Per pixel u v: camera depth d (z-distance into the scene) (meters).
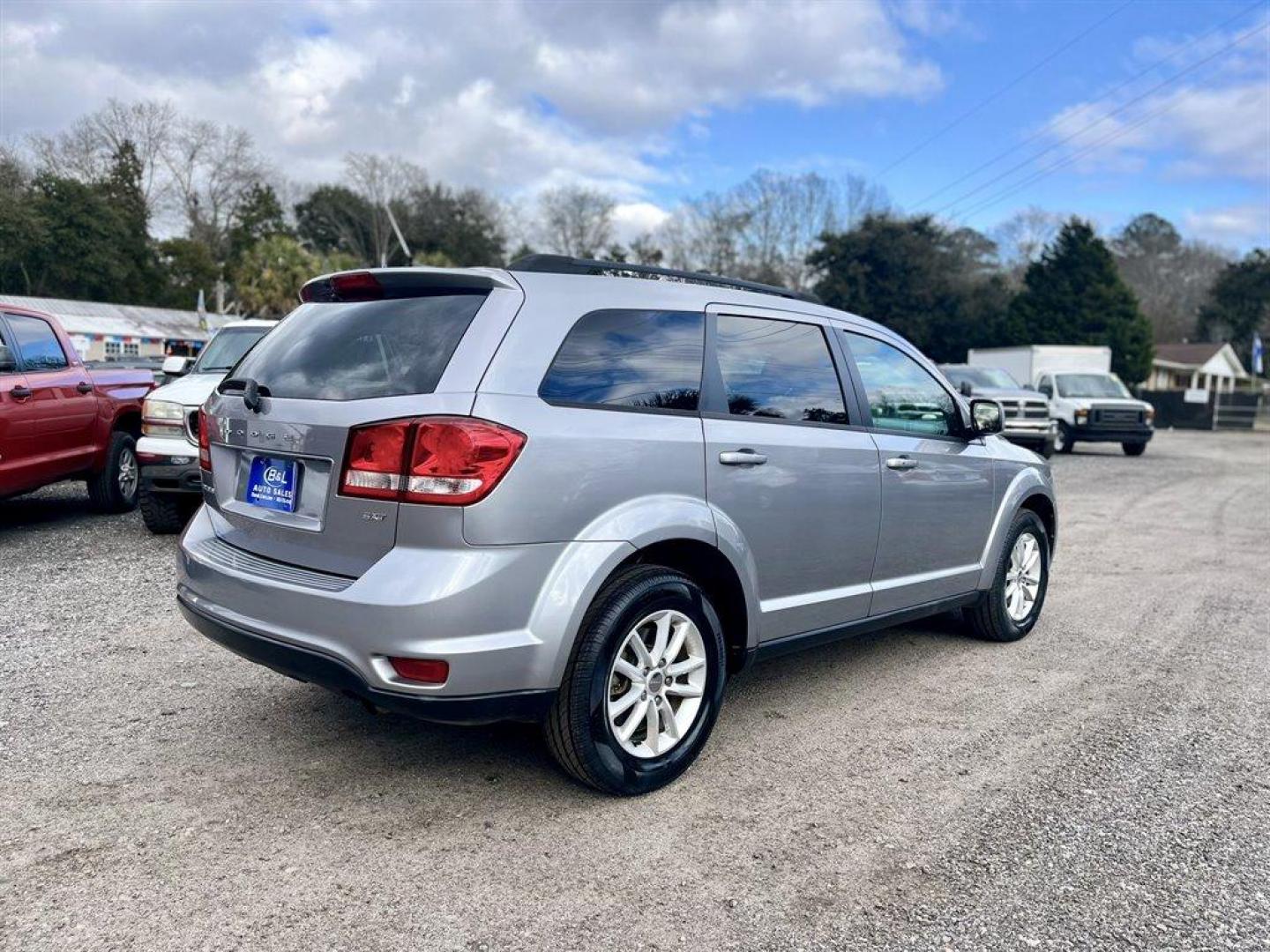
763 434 3.58
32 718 3.77
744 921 2.49
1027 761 3.59
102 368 8.59
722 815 3.08
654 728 3.22
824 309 4.19
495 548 2.74
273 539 3.10
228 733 3.66
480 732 3.73
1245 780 3.45
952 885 2.70
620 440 3.05
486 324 2.92
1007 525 5.04
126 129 55.47
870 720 4.00
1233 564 7.80
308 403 3.01
